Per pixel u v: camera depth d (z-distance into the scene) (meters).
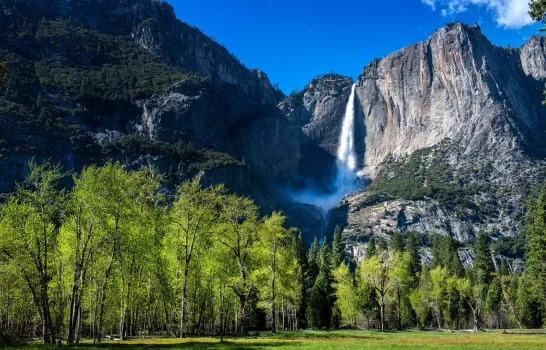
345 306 97.25
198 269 55.41
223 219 57.66
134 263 49.19
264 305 63.66
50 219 41.94
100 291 49.72
